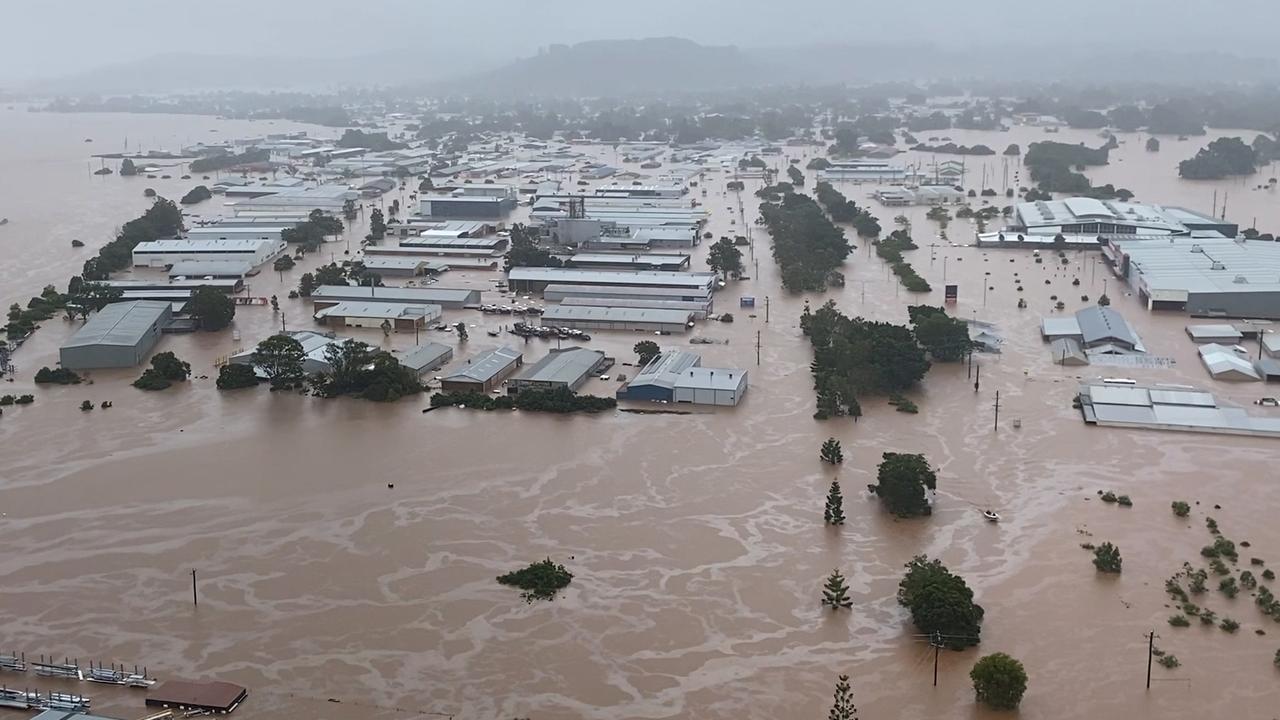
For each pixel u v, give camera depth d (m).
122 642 61.25
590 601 65.19
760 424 93.38
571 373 103.56
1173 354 113.44
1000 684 53.50
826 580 67.19
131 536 73.62
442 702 55.75
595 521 75.25
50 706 54.97
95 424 94.31
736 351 115.62
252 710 55.06
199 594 66.31
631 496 79.12
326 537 73.31
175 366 106.12
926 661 58.78
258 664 59.09
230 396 101.69
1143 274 137.00
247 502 78.56
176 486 81.31
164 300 134.38
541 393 98.06
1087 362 110.62
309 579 68.00
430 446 88.69
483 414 96.12
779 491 79.88
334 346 104.00
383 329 123.50
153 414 96.88
